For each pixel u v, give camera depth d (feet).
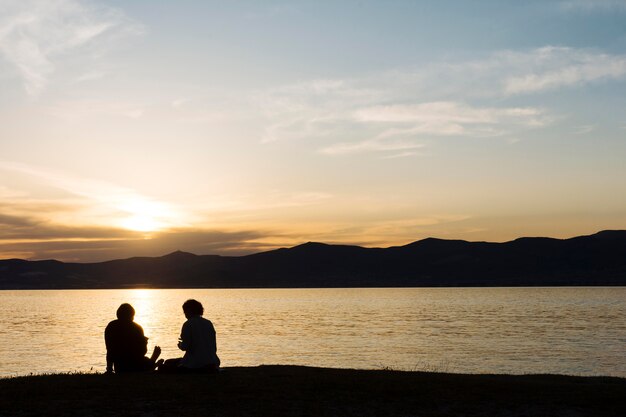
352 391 55.42
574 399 54.08
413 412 49.16
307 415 47.19
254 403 50.06
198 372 62.49
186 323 63.46
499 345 275.39
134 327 64.13
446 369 188.24
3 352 259.80
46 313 616.39
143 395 51.44
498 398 54.03
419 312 583.99
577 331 353.31
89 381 57.31
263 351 254.06
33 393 51.78
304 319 496.64
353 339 313.53
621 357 223.71
